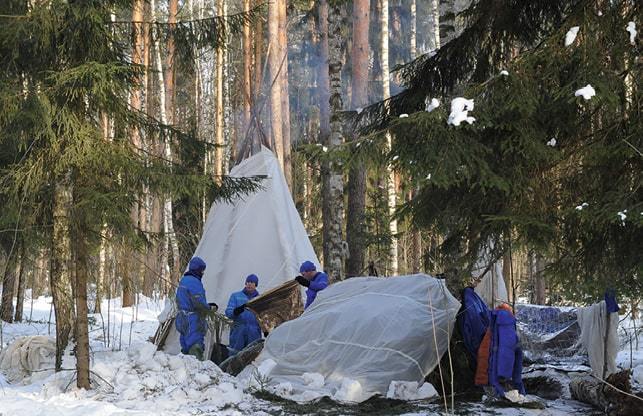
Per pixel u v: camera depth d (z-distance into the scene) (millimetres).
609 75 9594
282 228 19016
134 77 12609
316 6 40688
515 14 12289
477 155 9844
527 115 9711
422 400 11617
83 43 11953
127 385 12031
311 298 16234
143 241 12547
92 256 12414
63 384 12477
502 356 11078
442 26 16703
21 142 11469
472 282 13148
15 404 11188
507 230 10141
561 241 10094
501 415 10617
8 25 11492
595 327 13336
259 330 16172
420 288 12930
